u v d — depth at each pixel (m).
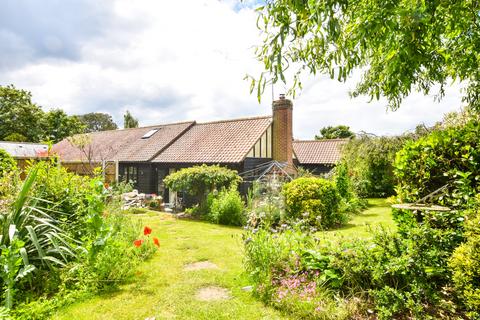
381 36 2.15
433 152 4.16
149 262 5.19
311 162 20.94
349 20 2.60
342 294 3.46
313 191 8.21
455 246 3.14
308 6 2.00
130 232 6.25
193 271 4.73
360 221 9.04
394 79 2.44
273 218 8.03
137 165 17.62
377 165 14.95
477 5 2.54
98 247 4.14
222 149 14.84
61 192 5.16
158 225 8.91
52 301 3.50
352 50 2.56
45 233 4.16
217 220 9.30
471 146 3.91
